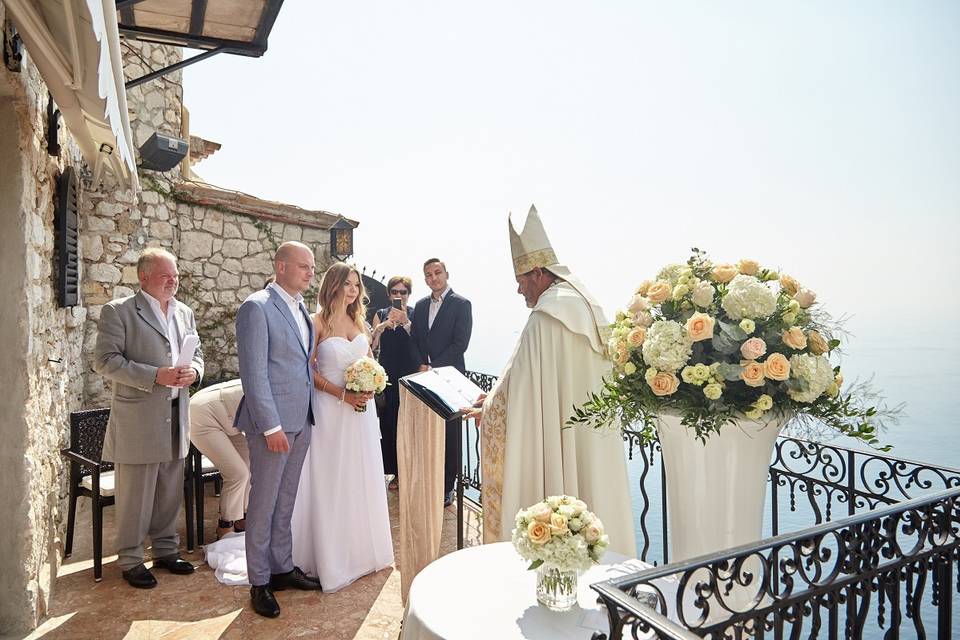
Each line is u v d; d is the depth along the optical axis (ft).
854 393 6.06
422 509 10.79
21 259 9.77
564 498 6.41
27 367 9.86
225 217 25.90
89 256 21.38
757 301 6.16
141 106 24.11
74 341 18.20
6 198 9.70
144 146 21.86
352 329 12.75
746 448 6.61
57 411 13.75
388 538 12.75
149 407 11.67
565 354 9.67
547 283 10.41
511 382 9.78
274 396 10.87
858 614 5.70
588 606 6.22
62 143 14.96
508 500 9.62
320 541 11.64
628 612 4.31
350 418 12.18
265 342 10.70
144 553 13.42
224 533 14.07
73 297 15.89
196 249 25.30
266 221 26.86
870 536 5.71
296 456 11.39
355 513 12.16
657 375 6.40
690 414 6.35
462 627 5.78
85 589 11.52
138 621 10.34
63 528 14.24
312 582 11.69
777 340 6.33
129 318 11.82
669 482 7.19
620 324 7.23
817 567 5.50
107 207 21.90
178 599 11.16
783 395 6.23
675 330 6.37
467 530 15.06
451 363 17.29
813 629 5.48
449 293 17.67
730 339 6.23
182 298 25.03
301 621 10.41
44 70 9.46
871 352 6.18
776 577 5.32
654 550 16.14
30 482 9.98
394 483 18.44
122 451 11.53
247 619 10.46
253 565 10.70
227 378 25.93
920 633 5.94
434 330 17.47
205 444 13.44
